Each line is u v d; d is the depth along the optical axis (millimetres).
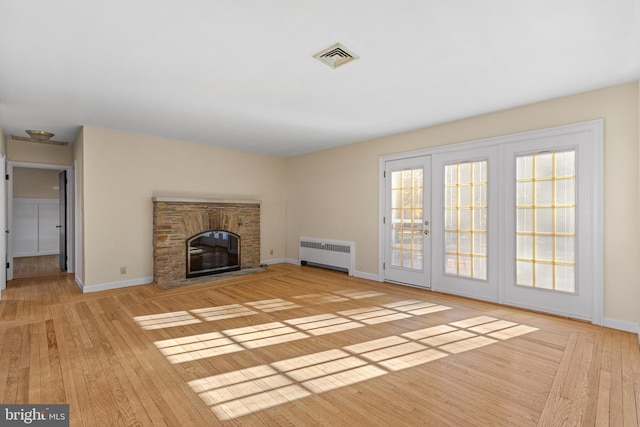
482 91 3227
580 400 1941
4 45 2285
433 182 4504
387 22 2045
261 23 2051
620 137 3062
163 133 4902
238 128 4609
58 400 1937
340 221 5816
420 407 1886
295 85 3062
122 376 2225
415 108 3742
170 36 2199
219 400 1953
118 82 2959
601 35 2188
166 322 3293
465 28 2115
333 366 2381
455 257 4305
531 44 2314
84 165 4438
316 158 6277
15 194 7840
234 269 5965
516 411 1843
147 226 5059
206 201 5555
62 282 5055
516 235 3746
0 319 3365
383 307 3801
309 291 4555
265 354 2578
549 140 3486
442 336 2930
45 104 3533
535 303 3619
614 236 3096
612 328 3098
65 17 1963
